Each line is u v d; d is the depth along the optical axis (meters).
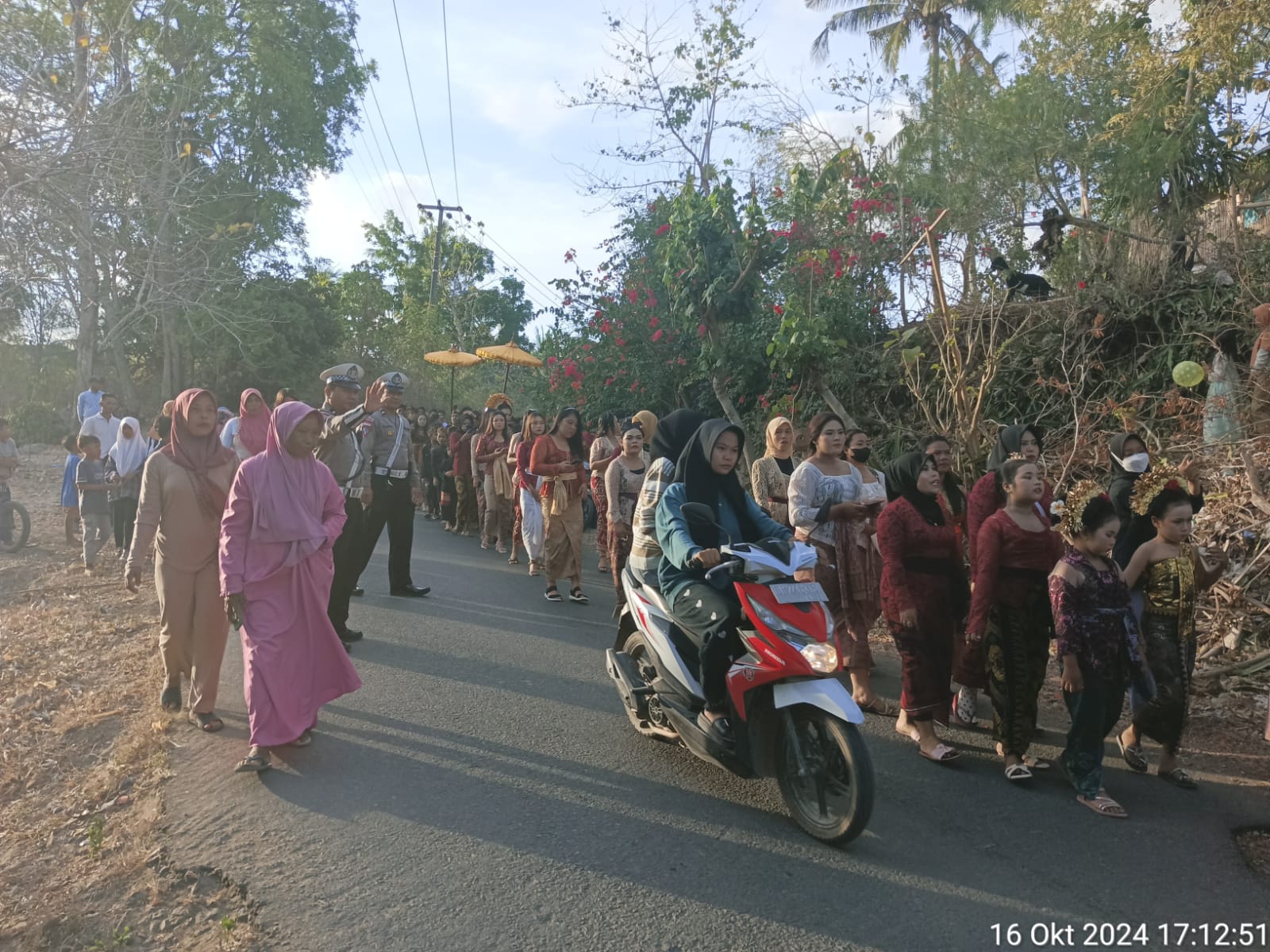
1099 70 11.22
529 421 10.64
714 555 4.66
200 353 29.64
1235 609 6.76
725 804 4.75
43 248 12.23
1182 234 10.59
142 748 5.40
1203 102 11.16
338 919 3.66
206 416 5.72
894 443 11.23
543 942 3.51
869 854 4.24
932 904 3.82
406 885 3.89
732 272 11.20
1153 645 5.13
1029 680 5.11
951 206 10.63
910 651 5.41
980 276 11.52
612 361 15.19
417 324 35.28
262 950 3.47
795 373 12.00
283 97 26.84
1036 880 4.04
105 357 29.23
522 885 3.90
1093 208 11.58
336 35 29.16
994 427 9.29
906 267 12.29
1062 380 10.54
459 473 14.76
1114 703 4.77
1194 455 7.91
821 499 6.47
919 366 10.77
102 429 12.77
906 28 25.48
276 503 5.13
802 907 3.77
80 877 4.23
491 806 4.64
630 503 8.63
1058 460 8.94
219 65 25.20
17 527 12.84
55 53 11.99
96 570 10.90
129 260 15.07
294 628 5.23
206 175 20.02
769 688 4.55
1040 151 10.52
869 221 12.58
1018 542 5.13
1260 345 8.37
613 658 5.80
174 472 5.62
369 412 8.96
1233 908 3.85
